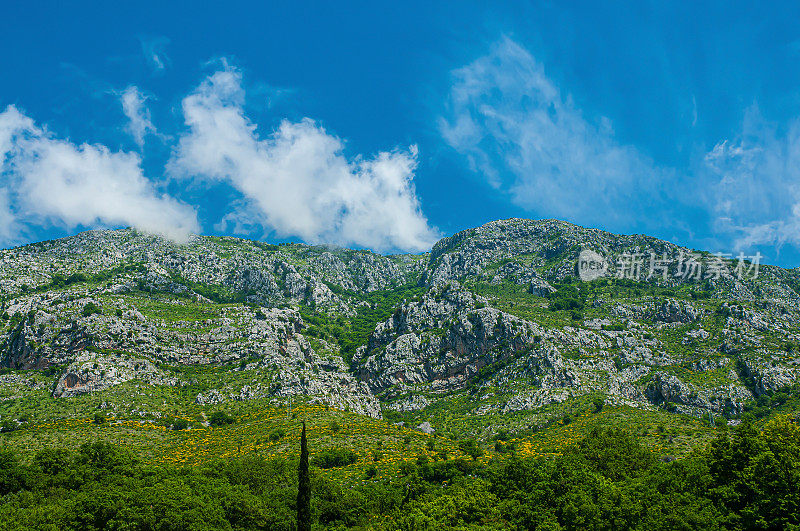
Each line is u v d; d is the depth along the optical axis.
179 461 143.12
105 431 159.88
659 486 102.44
